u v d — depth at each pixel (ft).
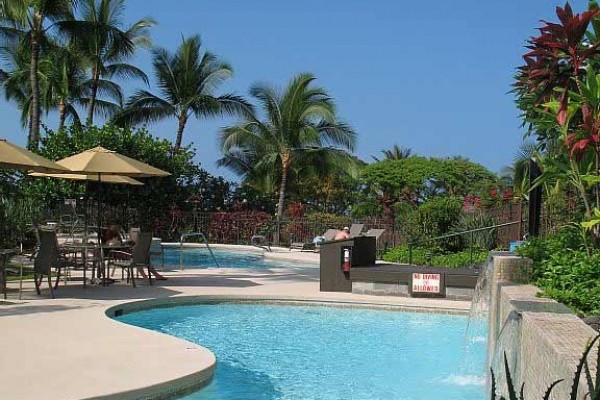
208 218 97.19
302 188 143.74
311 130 110.22
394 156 192.75
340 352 29.12
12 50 121.29
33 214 56.95
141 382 19.04
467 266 54.95
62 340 24.38
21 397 17.15
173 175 86.33
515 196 59.77
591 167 24.30
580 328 14.14
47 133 82.28
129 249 46.14
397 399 22.24
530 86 26.96
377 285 42.60
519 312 16.40
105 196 82.02
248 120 114.62
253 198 122.62
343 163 113.50
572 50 24.16
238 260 76.33
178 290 41.32
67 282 43.45
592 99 23.84
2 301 33.86
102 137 81.71
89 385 18.54
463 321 36.58
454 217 65.16
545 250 25.12
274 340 31.30
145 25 112.57
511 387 9.95
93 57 99.14
